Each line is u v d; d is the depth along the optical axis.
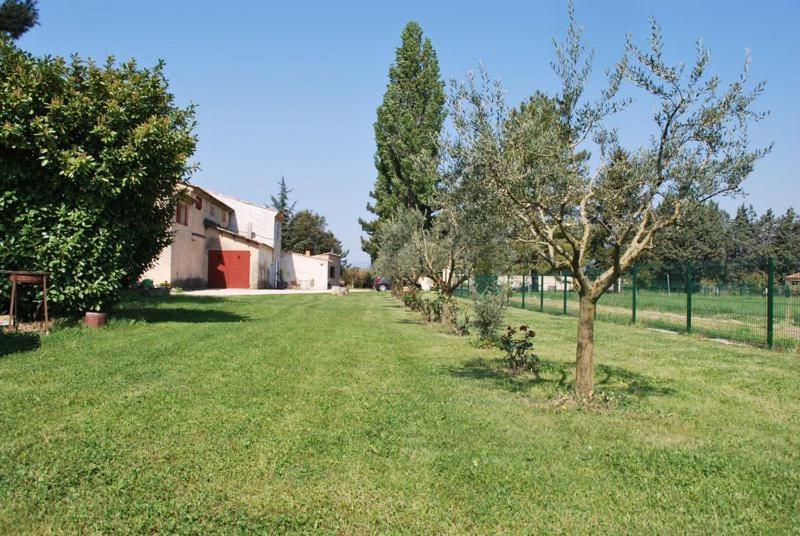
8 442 5.36
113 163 13.30
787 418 7.04
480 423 6.47
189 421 6.23
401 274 26.05
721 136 6.68
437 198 11.47
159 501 4.30
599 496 4.57
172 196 16.45
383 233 27.66
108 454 5.16
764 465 5.29
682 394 8.37
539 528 4.05
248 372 9.09
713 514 4.29
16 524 3.89
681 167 6.73
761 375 9.99
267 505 4.31
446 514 4.23
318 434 5.93
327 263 59.06
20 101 12.15
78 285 13.30
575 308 27.02
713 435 6.28
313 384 8.42
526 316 24.86
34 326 12.50
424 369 10.03
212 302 25.27
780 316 16.31
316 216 86.19
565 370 10.12
